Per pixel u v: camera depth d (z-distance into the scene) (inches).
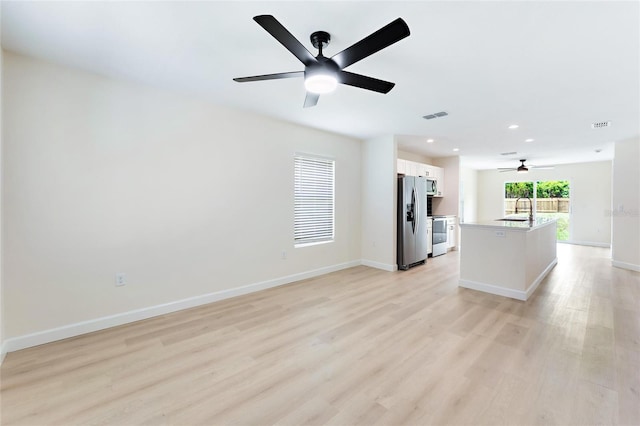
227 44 83.0
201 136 127.6
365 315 118.0
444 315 117.5
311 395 69.6
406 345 93.1
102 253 104.2
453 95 119.8
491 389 71.2
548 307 126.0
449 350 89.9
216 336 99.5
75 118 98.3
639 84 107.5
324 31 75.7
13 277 88.6
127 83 108.2
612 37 77.3
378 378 75.9
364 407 65.4
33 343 91.7
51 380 74.9
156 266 116.4
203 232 129.3
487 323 109.6
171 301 120.5
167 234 119.0
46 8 66.9
